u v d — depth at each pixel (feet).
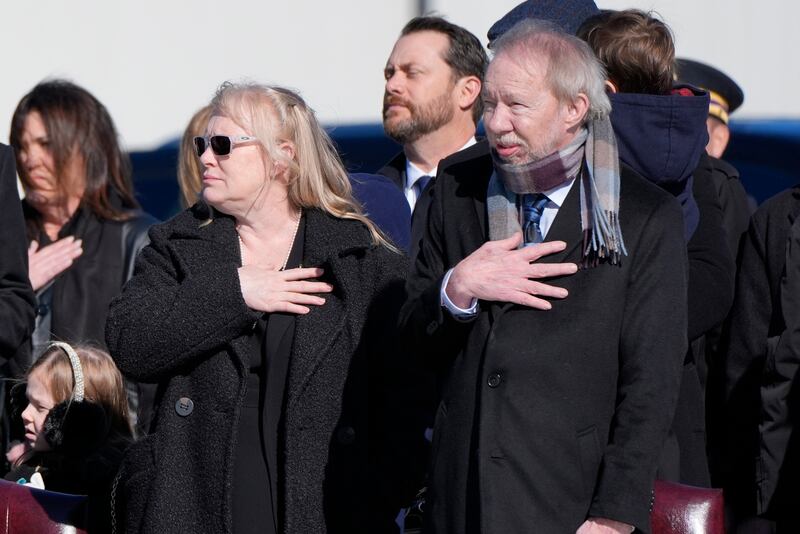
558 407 39.47
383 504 44.47
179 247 45.83
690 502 44.37
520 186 40.65
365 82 83.15
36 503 47.37
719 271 49.14
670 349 39.50
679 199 48.44
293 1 82.89
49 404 53.57
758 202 88.43
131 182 66.90
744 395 52.49
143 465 44.39
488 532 38.93
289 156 45.29
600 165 40.47
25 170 64.64
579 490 39.47
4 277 54.44
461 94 61.72
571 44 40.55
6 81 83.66
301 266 45.68
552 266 39.78
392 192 52.70
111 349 44.91
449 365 41.91
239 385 43.93
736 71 83.35
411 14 82.28
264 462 43.88
